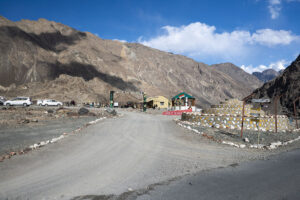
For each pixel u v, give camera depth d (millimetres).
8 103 39156
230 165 7211
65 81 117438
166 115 39719
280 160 8000
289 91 69000
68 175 5910
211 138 12734
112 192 4789
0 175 5789
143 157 8062
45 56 166250
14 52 148875
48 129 14500
